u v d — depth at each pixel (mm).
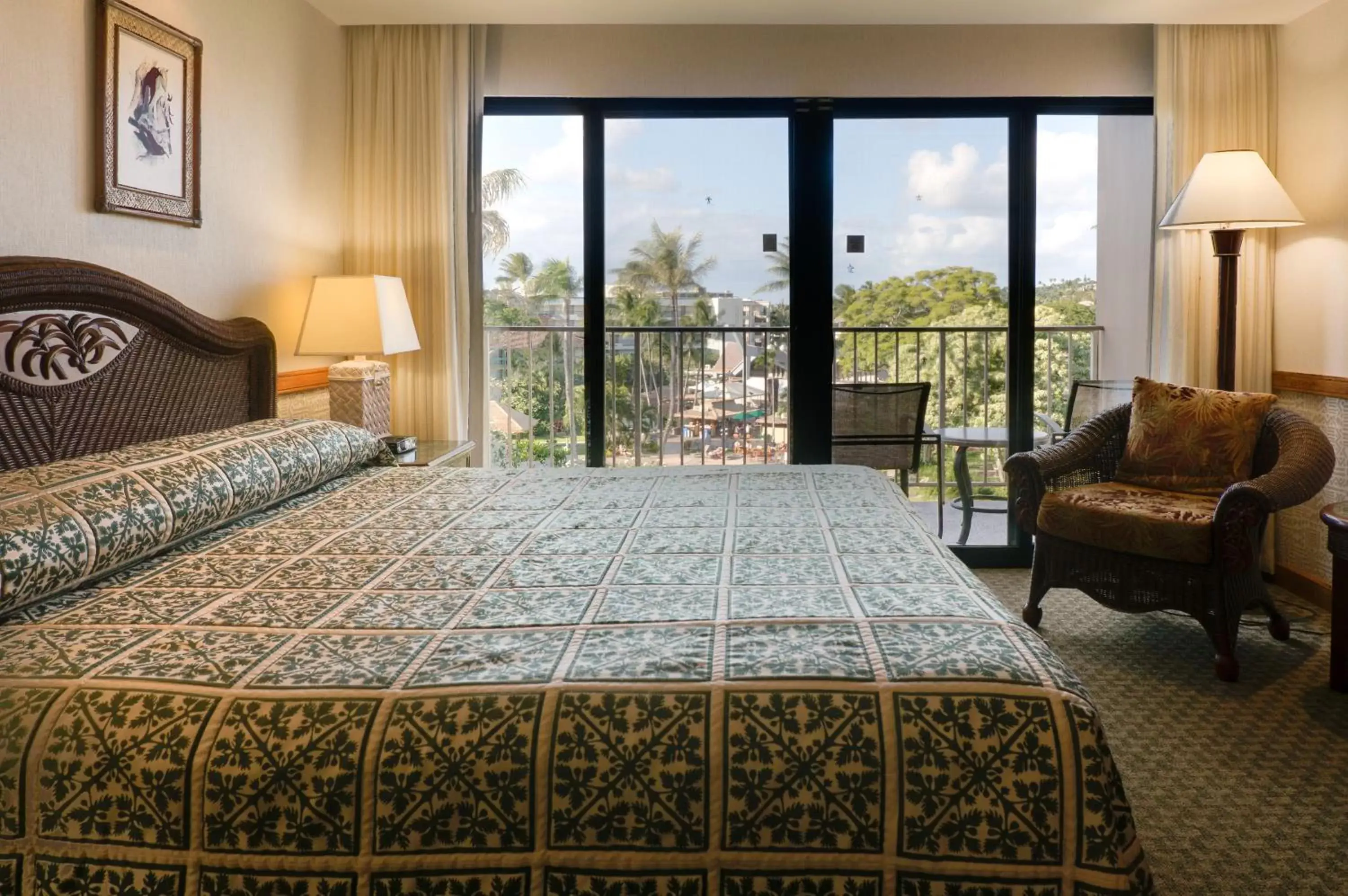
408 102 3885
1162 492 3270
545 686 1189
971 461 4305
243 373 2959
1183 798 2143
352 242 3932
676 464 4289
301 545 1908
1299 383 3742
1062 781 1124
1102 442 3504
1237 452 3195
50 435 2115
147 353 2471
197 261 2836
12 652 1300
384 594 1569
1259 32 3859
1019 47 4008
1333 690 2754
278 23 3312
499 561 1779
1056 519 3211
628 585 1607
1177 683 2844
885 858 1115
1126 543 3021
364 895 1104
